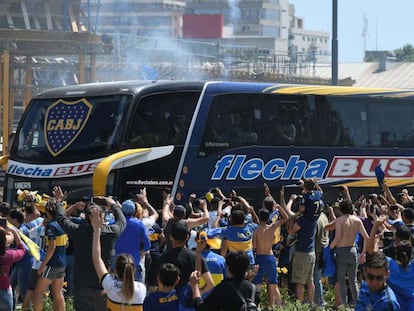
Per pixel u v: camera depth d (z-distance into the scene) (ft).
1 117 286.05
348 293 93.20
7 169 113.09
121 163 104.68
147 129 107.45
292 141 118.62
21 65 290.76
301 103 120.16
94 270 62.54
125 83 109.70
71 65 298.56
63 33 256.52
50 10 330.54
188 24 649.20
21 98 312.91
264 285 91.25
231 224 79.15
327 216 104.37
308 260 87.76
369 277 49.47
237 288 51.72
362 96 126.00
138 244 71.87
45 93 113.91
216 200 89.04
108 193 104.17
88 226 62.69
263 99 116.78
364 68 464.24
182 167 109.19
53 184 108.37
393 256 67.87
